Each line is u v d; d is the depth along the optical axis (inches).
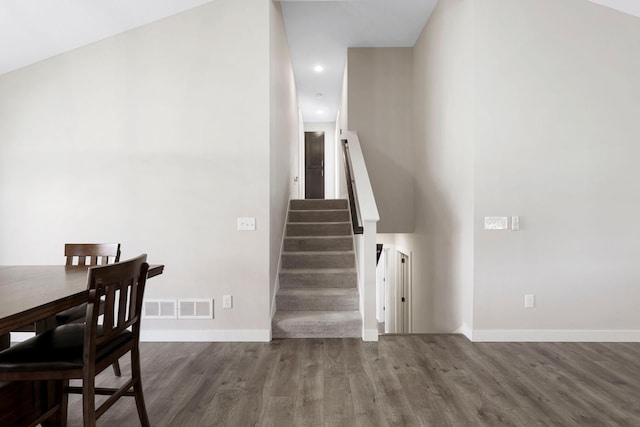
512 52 130.9
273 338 136.3
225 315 134.6
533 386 99.0
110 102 135.8
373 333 132.8
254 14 135.3
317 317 139.4
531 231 131.4
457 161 145.4
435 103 172.1
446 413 85.6
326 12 174.4
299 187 311.4
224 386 99.0
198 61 135.4
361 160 173.2
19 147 136.4
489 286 131.7
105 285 63.6
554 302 132.0
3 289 69.9
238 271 134.6
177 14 135.2
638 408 88.2
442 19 161.5
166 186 135.6
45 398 72.1
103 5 121.0
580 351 123.5
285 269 164.7
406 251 231.8
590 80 131.0
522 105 131.0
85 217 136.0
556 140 131.3
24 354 64.1
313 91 286.4
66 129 136.1
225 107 135.2
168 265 135.1
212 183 135.0
